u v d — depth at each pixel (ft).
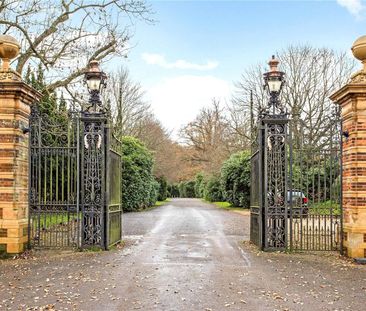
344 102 34.53
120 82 124.88
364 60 33.27
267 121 37.11
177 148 176.86
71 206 36.73
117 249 37.60
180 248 38.63
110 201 38.01
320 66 108.37
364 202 32.91
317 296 22.44
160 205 132.77
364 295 22.76
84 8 62.85
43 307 20.27
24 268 29.43
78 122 36.76
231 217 79.92
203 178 172.24
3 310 19.86
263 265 30.73
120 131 43.32
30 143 36.45
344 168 34.88
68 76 63.36
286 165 36.94
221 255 34.88
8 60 34.63
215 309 20.02
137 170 99.35
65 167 53.42
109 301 21.31
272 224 37.11
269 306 20.56
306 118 100.99
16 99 34.06
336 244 37.32
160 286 24.23
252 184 41.81
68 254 34.78
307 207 38.04
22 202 35.06
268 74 37.83
